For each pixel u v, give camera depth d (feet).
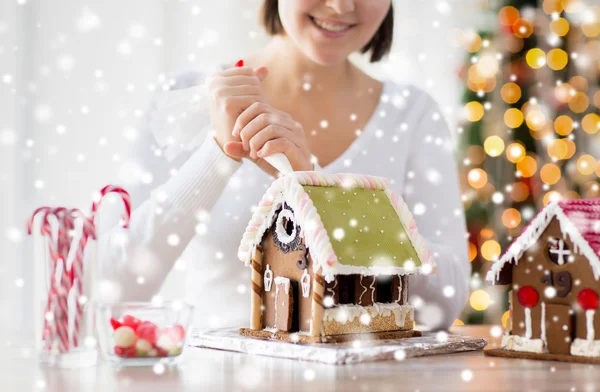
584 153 9.24
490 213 8.62
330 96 5.83
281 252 3.80
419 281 5.03
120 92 8.11
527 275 3.47
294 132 4.53
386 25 6.04
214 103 4.77
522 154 8.48
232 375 2.96
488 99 8.71
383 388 2.65
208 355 3.53
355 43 5.17
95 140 7.97
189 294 5.86
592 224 3.33
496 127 8.67
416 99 6.28
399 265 3.67
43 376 2.95
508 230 8.54
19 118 7.65
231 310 5.60
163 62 8.67
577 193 8.81
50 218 3.22
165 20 8.73
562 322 3.34
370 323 3.74
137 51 8.25
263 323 3.89
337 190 3.80
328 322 3.57
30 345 3.88
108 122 8.04
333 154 5.77
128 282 5.05
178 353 3.25
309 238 3.53
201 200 4.97
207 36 8.77
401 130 5.98
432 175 5.87
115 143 8.04
